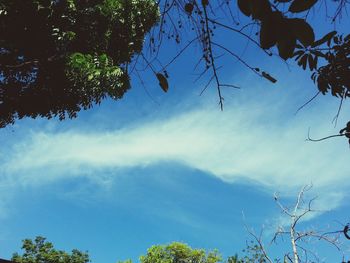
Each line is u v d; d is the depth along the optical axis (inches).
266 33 52.6
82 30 472.1
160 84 89.9
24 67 473.7
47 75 476.1
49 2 421.7
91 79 466.9
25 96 489.1
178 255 1089.4
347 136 130.8
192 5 81.0
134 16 471.5
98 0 469.4
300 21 51.9
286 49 52.8
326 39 97.0
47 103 497.0
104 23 470.3
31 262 1130.7
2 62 450.6
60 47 457.1
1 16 409.7
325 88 131.2
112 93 471.5
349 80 127.7
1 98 484.4
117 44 482.6
